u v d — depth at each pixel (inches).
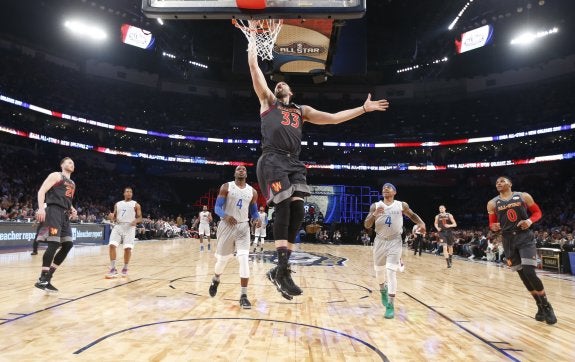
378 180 1437.0
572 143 1141.1
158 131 1359.5
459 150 1384.1
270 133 110.2
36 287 258.5
